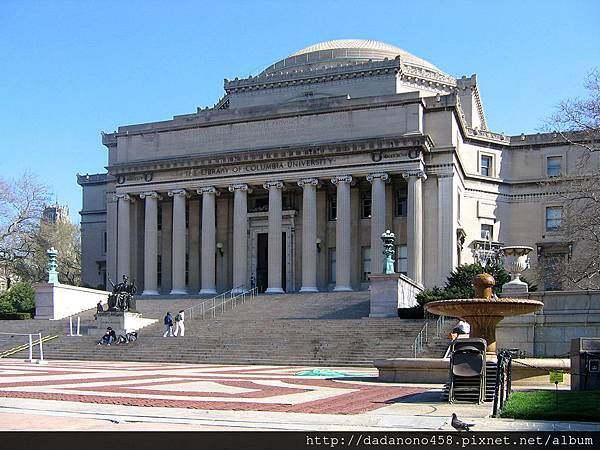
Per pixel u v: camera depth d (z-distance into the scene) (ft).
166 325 177.47
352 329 164.14
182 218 252.21
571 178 201.98
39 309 211.20
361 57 285.84
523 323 129.18
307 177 238.07
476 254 251.19
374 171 230.68
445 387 76.02
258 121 248.73
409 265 225.35
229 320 194.18
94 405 68.80
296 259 250.98
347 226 232.73
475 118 299.99
